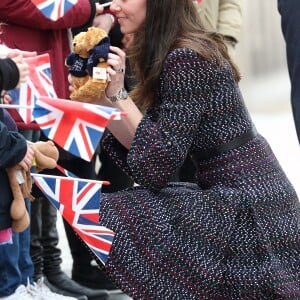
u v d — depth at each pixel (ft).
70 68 49.80
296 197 51.24
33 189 56.70
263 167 50.08
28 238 55.01
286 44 48.91
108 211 49.21
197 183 51.29
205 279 48.60
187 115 48.83
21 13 54.19
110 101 49.90
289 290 49.32
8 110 53.16
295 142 119.44
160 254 48.65
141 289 48.60
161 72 49.57
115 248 48.73
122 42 59.82
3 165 43.73
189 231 48.96
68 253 73.36
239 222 49.26
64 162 59.67
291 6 48.47
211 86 49.44
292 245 50.21
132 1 49.90
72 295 60.18
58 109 44.55
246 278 48.65
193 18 50.57
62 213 47.09
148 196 49.85
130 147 49.62
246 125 50.26
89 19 57.72
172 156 48.65
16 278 53.11
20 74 44.14
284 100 168.96
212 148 49.90
